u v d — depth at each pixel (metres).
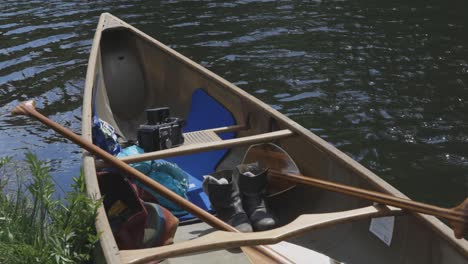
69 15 11.87
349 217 3.22
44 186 3.88
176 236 3.84
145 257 2.88
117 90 6.58
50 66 8.95
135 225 3.54
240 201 3.93
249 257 3.24
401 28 10.25
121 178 3.74
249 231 3.75
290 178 3.98
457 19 10.63
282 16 11.29
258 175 4.00
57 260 3.22
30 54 9.53
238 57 9.12
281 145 4.45
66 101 7.66
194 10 11.94
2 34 10.70
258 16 11.36
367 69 8.45
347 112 7.10
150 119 4.72
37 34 10.63
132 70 6.71
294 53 9.19
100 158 3.78
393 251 3.36
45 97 7.81
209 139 4.74
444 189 5.52
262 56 9.11
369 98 7.47
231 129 4.90
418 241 3.18
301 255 3.36
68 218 3.49
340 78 8.13
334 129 6.70
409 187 5.57
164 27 10.84
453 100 7.35
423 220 3.13
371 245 3.52
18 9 12.47
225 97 5.21
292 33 10.22
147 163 4.14
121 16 11.66
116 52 6.78
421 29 10.16
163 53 6.24
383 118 6.93
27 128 6.90
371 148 6.26
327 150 3.91
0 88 8.16
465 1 11.74
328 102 7.38
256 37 10.04
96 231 3.27
